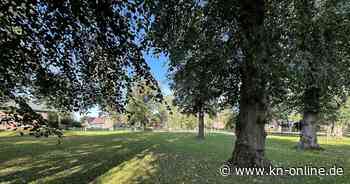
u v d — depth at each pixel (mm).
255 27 9359
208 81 13367
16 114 5598
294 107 23844
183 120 71562
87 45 6199
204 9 9977
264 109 11203
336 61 11641
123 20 5824
